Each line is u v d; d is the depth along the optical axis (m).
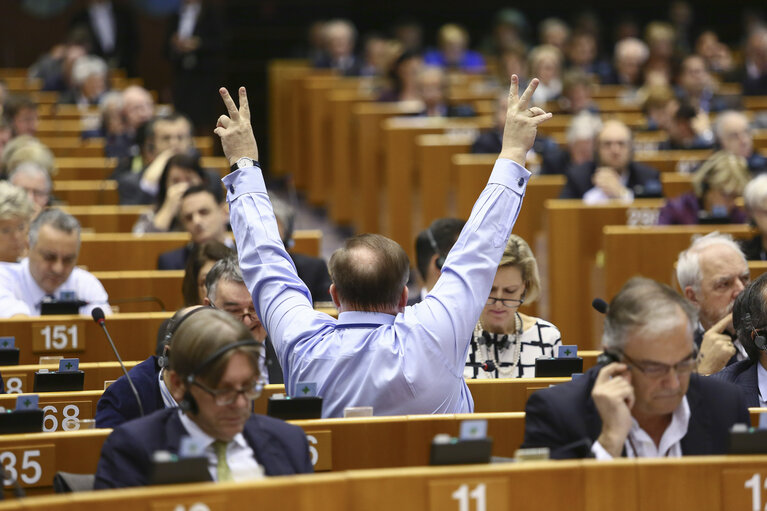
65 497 6.23
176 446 7.18
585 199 21.42
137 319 13.26
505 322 11.57
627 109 30.75
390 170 25.09
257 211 9.34
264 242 9.24
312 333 8.91
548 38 40.19
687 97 27.72
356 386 8.72
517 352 11.79
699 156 23.77
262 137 42.41
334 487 6.70
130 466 7.15
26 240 14.79
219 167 24.64
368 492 6.78
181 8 37.69
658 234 17.31
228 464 7.28
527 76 32.78
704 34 41.00
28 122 27.38
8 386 10.95
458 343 8.70
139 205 22.33
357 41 46.66
